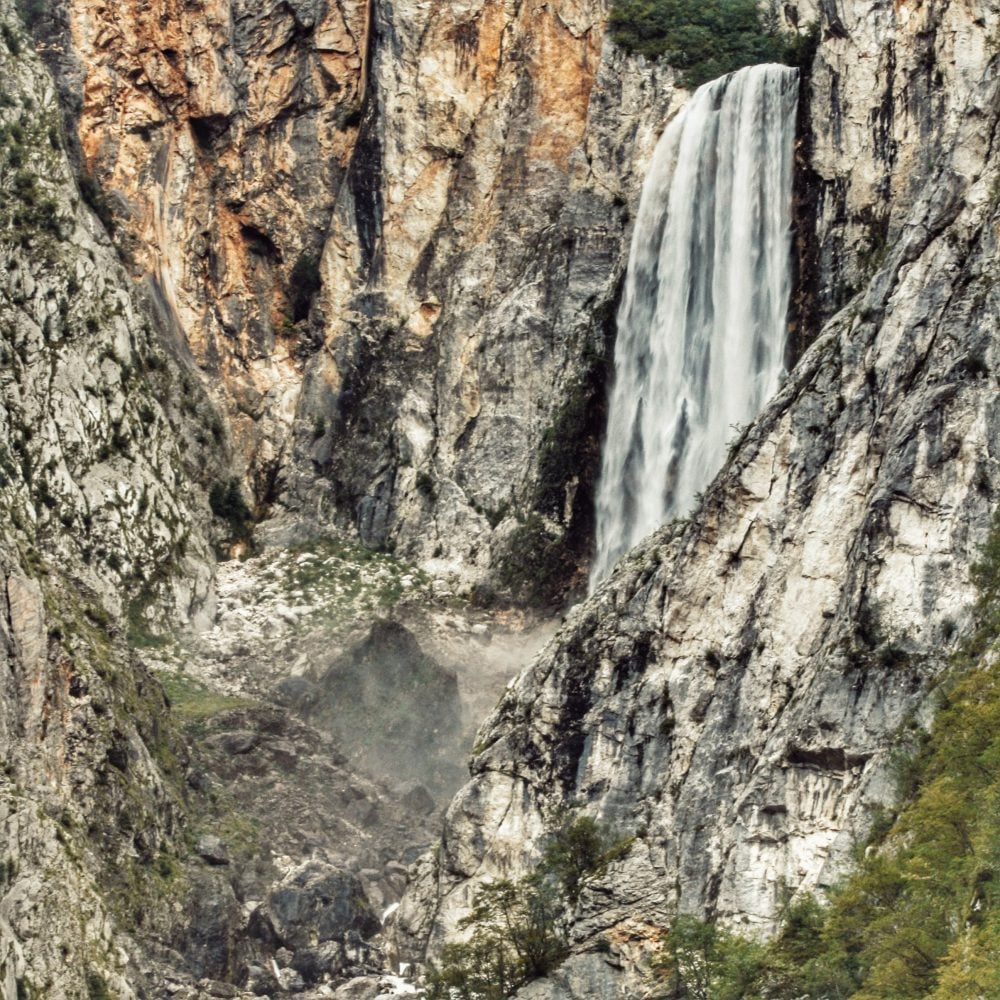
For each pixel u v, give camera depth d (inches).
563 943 4212.6
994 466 4158.5
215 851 4591.5
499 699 4753.9
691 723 4372.5
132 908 4362.7
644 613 4517.7
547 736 4527.6
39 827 4180.6
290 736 5032.0
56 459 5305.1
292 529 5664.4
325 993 4409.5
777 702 4256.9
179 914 4424.2
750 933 4035.4
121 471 5393.7
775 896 4045.3
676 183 5374.0
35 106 5615.2
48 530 5231.3
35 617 4429.1
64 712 4446.4
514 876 4453.7
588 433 5442.9
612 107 5620.1
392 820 4896.7
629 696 4471.0
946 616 4087.1
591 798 4439.0
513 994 4170.8
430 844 4842.5
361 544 5639.8
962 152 4404.5
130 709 4645.7
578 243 5590.6
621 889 4212.6
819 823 4057.6
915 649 4077.3
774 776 4119.1
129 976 4212.6
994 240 4308.6
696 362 5241.1
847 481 4328.3
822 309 4950.8
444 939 4431.6
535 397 5580.7
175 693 5132.9
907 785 3895.2
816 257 4975.4
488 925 4242.1
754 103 5201.8
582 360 5487.2
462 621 5398.6
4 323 5364.2
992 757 3585.1
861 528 4205.2
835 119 4968.0
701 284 5265.8
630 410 5369.1
